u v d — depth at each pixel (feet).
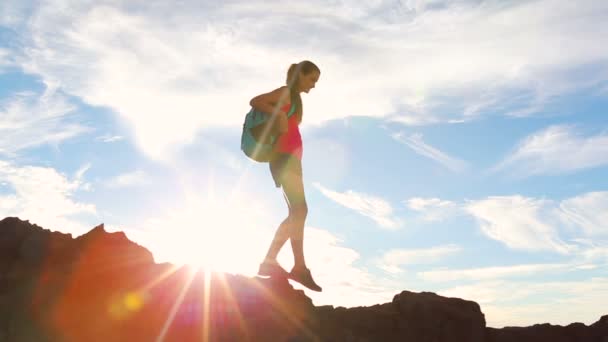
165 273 18.80
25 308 17.06
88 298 17.51
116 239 19.33
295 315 19.88
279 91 19.79
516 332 26.02
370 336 22.16
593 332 26.55
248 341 17.98
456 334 23.71
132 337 17.10
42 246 18.75
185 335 17.53
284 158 19.99
